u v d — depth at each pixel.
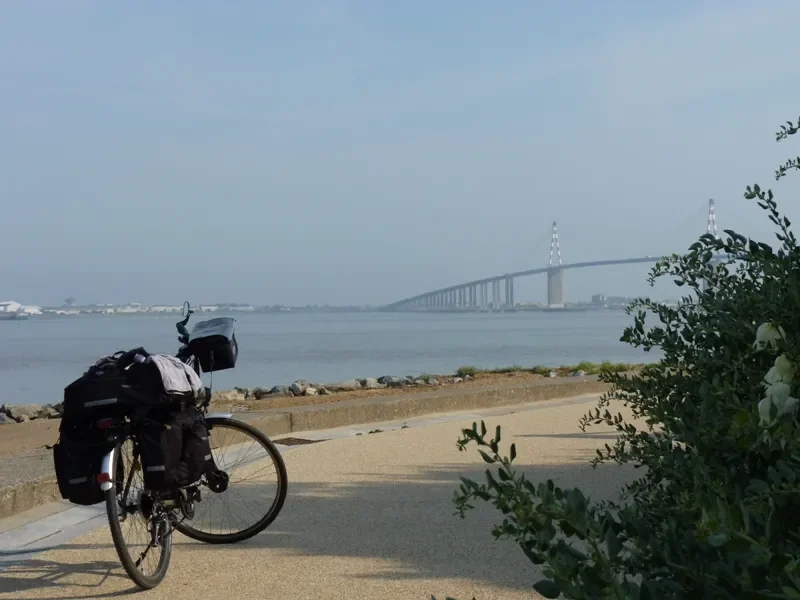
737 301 3.64
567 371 19.22
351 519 5.91
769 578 1.88
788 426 2.27
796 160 3.73
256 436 5.56
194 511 5.44
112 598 4.41
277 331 137.25
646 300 4.16
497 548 5.11
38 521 5.97
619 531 2.69
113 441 4.49
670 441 3.57
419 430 10.29
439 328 147.75
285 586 4.52
